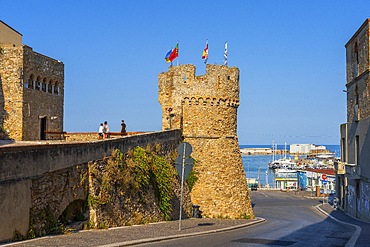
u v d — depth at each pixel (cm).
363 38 3938
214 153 3428
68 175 1848
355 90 4288
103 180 2100
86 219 1983
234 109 3575
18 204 1517
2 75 3127
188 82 3456
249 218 3478
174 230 2205
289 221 3538
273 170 16638
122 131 3584
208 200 3362
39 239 1565
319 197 7481
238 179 3500
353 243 1909
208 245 1736
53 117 3575
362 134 4009
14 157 1498
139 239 1752
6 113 3122
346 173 4606
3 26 3309
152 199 2648
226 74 3503
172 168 3059
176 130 3294
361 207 4050
